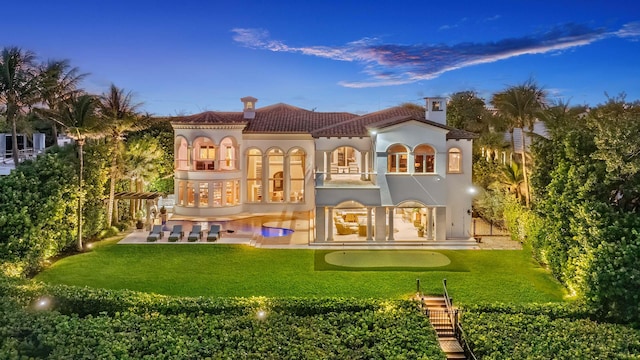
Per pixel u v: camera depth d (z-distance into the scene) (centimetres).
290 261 3128
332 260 3162
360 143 3909
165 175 4966
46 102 4422
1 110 3944
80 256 3206
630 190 2195
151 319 1777
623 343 1678
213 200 4466
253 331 1709
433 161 3588
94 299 1925
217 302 1962
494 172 4656
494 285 2672
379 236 3591
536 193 3127
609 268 1958
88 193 3512
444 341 1948
